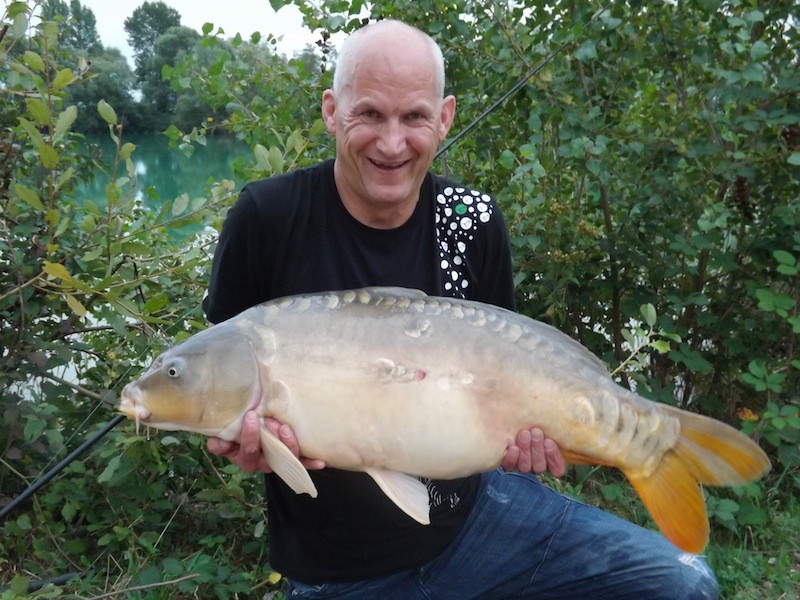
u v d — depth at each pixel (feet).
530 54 10.84
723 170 10.37
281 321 5.30
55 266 7.32
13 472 9.20
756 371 10.00
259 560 8.82
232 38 12.04
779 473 11.20
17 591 6.91
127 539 8.82
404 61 5.79
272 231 6.25
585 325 12.50
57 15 10.28
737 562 9.07
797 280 10.73
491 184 11.76
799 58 10.85
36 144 7.65
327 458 5.27
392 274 6.31
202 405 5.15
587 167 9.96
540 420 5.31
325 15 11.69
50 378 9.37
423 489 5.36
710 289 11.82
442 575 6.76
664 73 10.94
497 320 5.41
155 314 9.64
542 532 6.83
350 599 6.54
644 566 6.75
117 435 8.69
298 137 9.59
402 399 5.16
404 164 6.04
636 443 5.39
